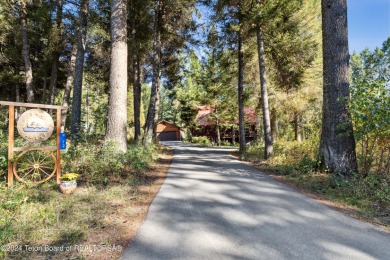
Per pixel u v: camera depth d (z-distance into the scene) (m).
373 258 2.72
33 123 5.41
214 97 25.05
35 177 5.42
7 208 3.85
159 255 2.81
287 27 11.38
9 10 11.73
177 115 51.12
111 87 7.87
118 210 4.23
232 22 12.24
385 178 5.32
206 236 3.27
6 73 16.34
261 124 22.78
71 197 4.68
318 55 13.54
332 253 2.82
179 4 13.02
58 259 2.72
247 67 15.04
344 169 6.16
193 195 5.19
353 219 3.84
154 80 14.02
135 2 12.47
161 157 12.30
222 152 16.23
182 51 16.52
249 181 6.49
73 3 12.64
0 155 5.32
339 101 6.09
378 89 5.16
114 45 7.89
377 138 5.53
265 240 3.14
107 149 6.75
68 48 16.34
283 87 14.20
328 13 6.50
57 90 21.08
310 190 5.54
